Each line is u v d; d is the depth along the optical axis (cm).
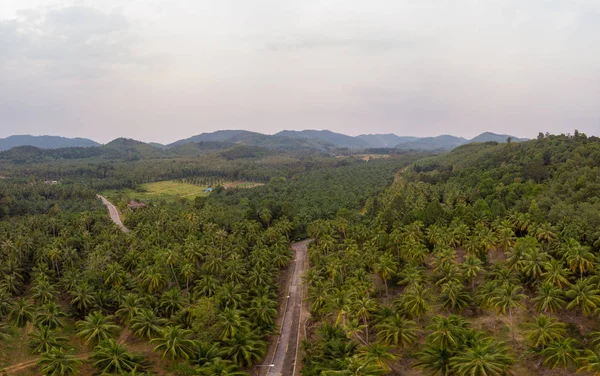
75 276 10006
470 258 8844
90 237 14125
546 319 6519
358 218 16412
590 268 7994
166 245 12962
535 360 6819
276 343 8462
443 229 11356
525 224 10900
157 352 7738
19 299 9250
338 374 5834
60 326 8331
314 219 17262
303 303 10375
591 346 6825
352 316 7506
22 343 7931
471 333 6494
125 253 12181
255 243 13762
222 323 7531
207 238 13125
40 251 12038
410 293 7588
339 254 11481
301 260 13825
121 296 8894
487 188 16100
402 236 11556
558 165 15838
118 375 6184
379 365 6181
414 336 7175
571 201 11731
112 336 7556
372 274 10675
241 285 9631
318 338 8206
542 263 8188
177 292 8825
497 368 5628
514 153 19475
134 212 18388
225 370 6200
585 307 7012
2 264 10831
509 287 7200
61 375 6188
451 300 8062
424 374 6750
